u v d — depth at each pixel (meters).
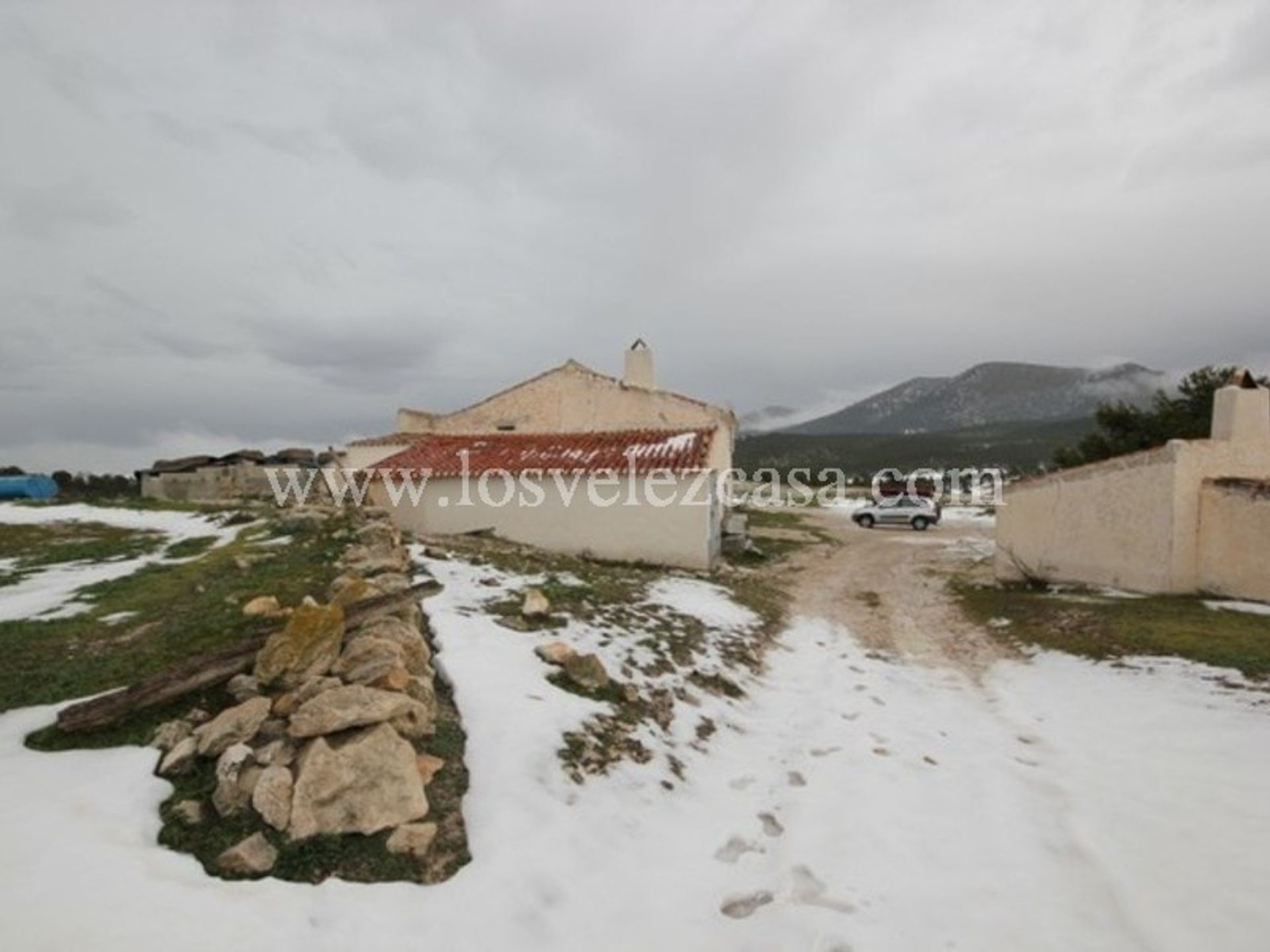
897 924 4.77
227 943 3.68
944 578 19.62
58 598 10.66
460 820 5.19
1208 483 14.34
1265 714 7.96
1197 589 14.48
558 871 4.88
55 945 3.51
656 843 5.52
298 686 6.25
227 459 36.62
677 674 9.24
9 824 4.50
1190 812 6.07
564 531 19.81
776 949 4.46
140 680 6.83
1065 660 10.90
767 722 8.60
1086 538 16.39
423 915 4.20
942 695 9.77
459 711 6.78
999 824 6.12
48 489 31.67
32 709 6.32
